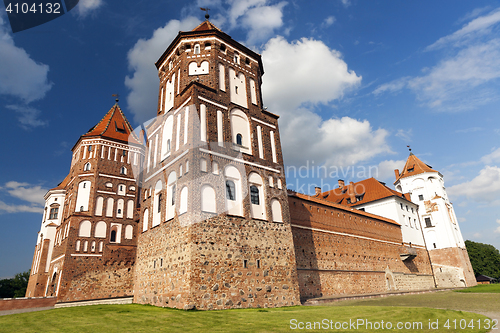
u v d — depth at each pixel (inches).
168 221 829.8
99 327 509.4
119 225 1434.5
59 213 1651.1
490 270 3029.0
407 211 2069.4
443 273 2038.6
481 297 1020.5
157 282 818.2
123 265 1386.6
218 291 717.9
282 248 901.8
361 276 1382.9
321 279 1168.8
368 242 1525.6
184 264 718.5
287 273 882.1
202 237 735.7
